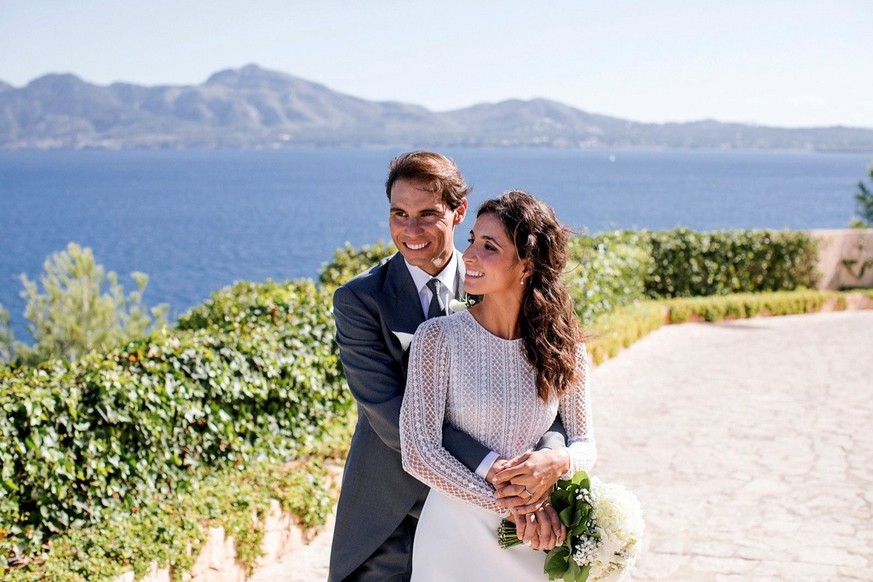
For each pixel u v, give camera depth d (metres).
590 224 64.56
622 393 9.48
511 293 2.65
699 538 5.36
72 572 4.00
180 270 41.38
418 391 2.64
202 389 5.55
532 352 2.62
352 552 3.08
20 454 4.49
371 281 3.03
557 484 2.61
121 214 78.56
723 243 16.67
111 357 5.43
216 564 4.59
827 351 11.93
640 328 13.02
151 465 5.20
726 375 10.36
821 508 5.84
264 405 6.20
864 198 21.41
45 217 75.06
